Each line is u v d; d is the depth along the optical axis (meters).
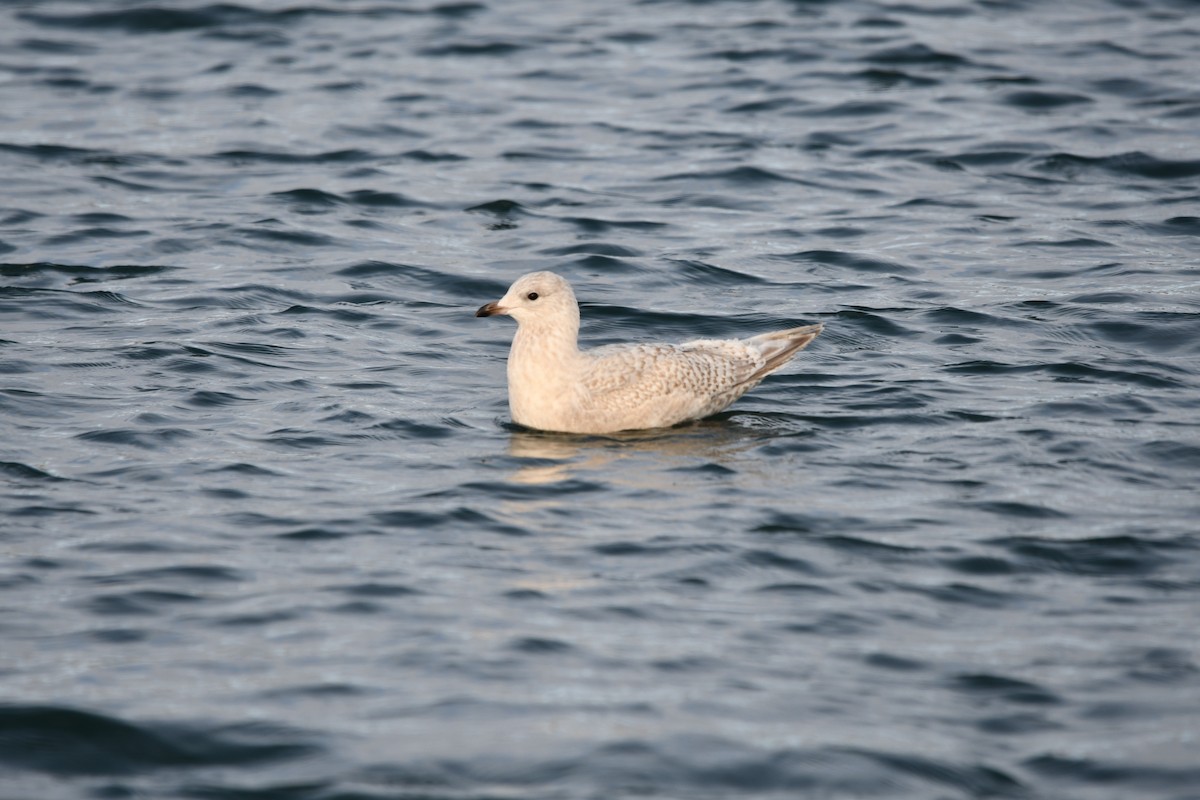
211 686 10.06
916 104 27.72
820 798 8.90
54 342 17.30
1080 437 14.59
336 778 9.07
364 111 27.48
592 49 31.33
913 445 14.55
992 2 34.41
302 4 33.97
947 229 21.94
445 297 19.47
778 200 23.28
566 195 23.47
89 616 10.99
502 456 14.35
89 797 8.95
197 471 13.76
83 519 12.66
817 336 17.22
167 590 11.41
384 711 9.75
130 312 18.48
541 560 12.00
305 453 14.33
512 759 9.21
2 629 10.77
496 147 25.73
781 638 10.77
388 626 10.88
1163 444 14.38
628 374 15.09
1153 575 11.78
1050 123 26.52
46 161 24.56
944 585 11.62
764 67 29.98
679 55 30.84
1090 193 23.45
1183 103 27.36
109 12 32.91
